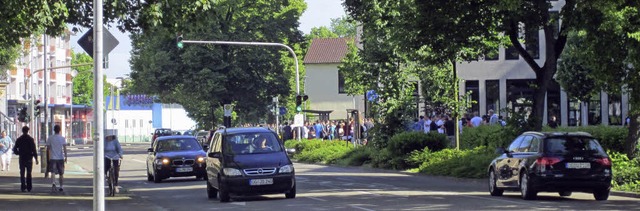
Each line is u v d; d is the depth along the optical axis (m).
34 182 38.75
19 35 27.53
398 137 44.78
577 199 25.77
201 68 77.25
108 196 29.75
